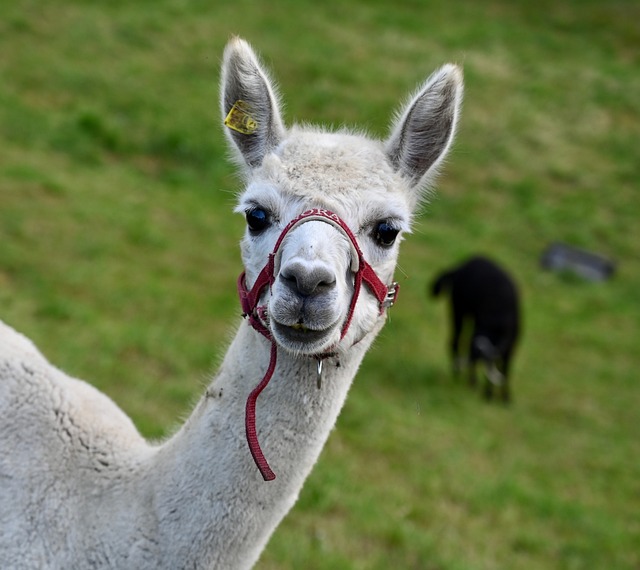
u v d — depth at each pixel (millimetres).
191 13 20516
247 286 3057
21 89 15453
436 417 9539
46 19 18250
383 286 3031
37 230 10508
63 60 16891
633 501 8852
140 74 17312
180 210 12938
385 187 3066
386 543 6430
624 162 19672
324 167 3039
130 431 3373
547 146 19641
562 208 17781
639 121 21172
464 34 23312
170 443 3078
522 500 7965
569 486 8844
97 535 2965
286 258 2773
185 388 7762
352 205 2973
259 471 2898
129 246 11047
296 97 18562
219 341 9180
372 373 10461
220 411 2945
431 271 14164
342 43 21281
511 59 22578
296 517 6395
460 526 7168
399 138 3289
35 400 3188
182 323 9391
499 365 11188
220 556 2906
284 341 2760
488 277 11422
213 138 15836
